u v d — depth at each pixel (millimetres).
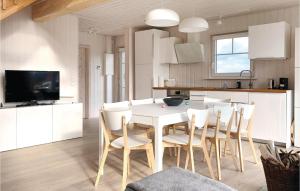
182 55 6383
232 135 3615
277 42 4770
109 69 8492
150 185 1748
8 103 4812
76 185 2971
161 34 6723
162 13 3430
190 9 5312
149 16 3480
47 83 5176
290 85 5066
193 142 3119
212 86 6199
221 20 5965
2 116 4258
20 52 4961
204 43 6258
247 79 5648
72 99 5793
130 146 2949
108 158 3939
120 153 4191
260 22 5453
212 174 3111
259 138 4836
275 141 4656
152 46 6539
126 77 7195
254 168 3508
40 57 5246
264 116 4754
